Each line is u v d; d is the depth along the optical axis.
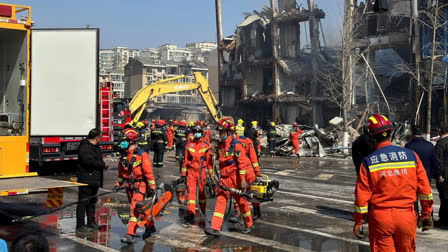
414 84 35.34
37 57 9.01
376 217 4.22
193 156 8.70
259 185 7.81
